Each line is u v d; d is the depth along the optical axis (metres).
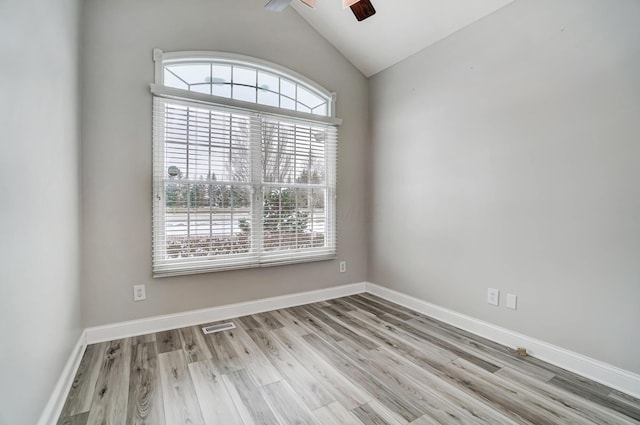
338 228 3.47
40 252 1.37
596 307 1.86
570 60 1.95
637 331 1.71
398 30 2.89
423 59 2.96
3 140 1.03
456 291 2.68
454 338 2.43
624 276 1.75
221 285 2.78
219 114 2.74
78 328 2.09
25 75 1.22
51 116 1.54
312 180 3.30
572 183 1.96
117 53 2.32
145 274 2.46
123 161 2.36
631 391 1.72
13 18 1.11
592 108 1.86
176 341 2.33
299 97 3.22
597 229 1.85
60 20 1.70
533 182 2.15
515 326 2.26
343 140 3.49
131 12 2.37
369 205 3.62
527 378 1.87
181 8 2.56
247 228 2.90
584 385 1.81
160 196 2.50
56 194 1.62
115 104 2.32
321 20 3.14
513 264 2.27
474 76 2.52
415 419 1.51
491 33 2.39
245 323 2.70
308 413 1.55
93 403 1.61
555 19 2.02
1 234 1.01
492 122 2.39
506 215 2.31
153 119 2.46
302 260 3.19
